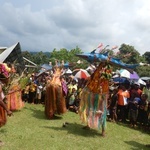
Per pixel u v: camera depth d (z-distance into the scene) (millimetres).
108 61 8555
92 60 8633
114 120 11867
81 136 8555
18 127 8992
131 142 8688
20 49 17312
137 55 30750
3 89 8102
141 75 30891
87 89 8938
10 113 6871
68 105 13562
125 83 12766
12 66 10758
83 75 16188
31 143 7414
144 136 9797
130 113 11312
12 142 7383
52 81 10898
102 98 8859
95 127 8773
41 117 11039
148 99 11125
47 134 8422
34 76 15531
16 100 11797
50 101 10750
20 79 11938
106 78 8758
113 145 8023
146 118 11148
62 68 11383
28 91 14852
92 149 7438
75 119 11102
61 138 8125
